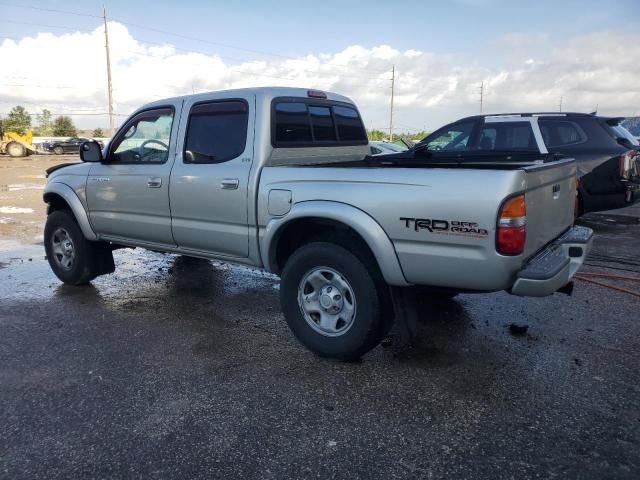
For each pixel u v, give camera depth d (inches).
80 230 224.2
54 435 118.6
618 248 297.4
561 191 155.9
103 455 111.3
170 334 177.2
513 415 125.0
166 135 190.4
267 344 168.2
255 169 163.8
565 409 127.2
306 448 113.1
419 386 139.3
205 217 178.1
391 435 117.6
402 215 135.1
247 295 219.8
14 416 126.5
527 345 164.9
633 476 103.4
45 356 159.8
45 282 241.0
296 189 152.9
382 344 166.2
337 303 151.0
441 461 108.4
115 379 144.7
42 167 1100.5
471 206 126.0
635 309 197.2
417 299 153.2
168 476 104.7
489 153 236.4
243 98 170.2
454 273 131.3
